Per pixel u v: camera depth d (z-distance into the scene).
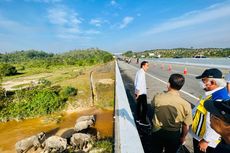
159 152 3.15
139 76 5.66
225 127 1.15
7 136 11.80
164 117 2.90
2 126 13.62
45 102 15.78
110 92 16.89
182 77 2.89
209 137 2.44
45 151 8.38
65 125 12.27
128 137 3.25
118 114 4.58
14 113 15.05
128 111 4.75
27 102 16.36
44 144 8.88
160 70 27.11
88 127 10.50
